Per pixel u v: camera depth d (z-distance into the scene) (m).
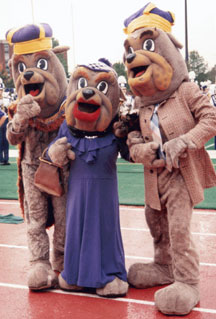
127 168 11.84
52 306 3.63
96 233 3.71
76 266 3.78
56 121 4.10
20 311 3.56
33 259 4.03
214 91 14.23
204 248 5.16
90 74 3.72
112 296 3.73
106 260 3.76
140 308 3.54
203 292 3.86
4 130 12.62
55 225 4.24
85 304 3.65
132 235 5.84
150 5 3.62
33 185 4.09
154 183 3.62
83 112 3.62
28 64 4.06
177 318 3.35
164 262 4.02
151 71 3.44
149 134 3.58
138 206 7.57
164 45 3.49
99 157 3.76
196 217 6.68
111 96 3.76
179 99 3.53
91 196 3.73
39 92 4.00
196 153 3.59
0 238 5.86
